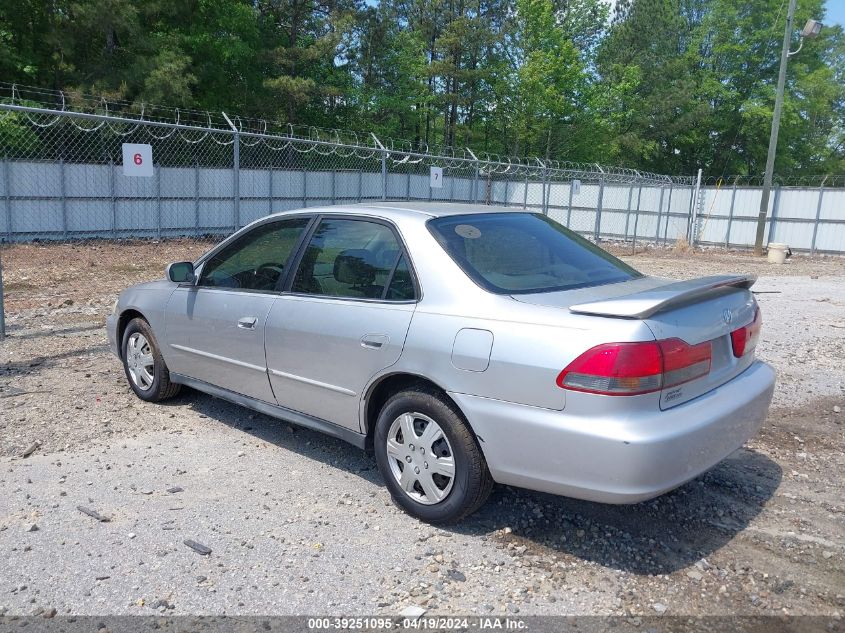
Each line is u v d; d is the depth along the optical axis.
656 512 4.05
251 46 32.66
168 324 5.41
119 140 24.70
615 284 3.98
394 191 28.42
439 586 3.26
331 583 3.27
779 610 3.14
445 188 30.23
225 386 5.04
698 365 3.40
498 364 3.40
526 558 3.52
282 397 4.59
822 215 26.42
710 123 49.81
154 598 3.14
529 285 3.80
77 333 8.33
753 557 3.59
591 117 46.53
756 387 3.81
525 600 3.17
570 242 4.50
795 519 4.02
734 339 3.80
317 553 3.53
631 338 3.13
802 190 26.72
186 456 4.72
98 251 18.97
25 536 3.64
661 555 3.59
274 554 3.51
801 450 5.14
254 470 4.52
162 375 5.62
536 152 48.12
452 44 42.50
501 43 45.03
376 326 3.92
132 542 3.60
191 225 23.45
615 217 29.69
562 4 49.62
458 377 3.54
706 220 29.02
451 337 3.59
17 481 4.28
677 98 46.38
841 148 54.25
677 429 3.17
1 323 7.86
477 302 3.62
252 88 32.97
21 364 6.87
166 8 28.31
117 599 3.13
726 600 3.21
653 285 4.01
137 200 22.28
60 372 6.62
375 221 4.25
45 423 5.24
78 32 25.19
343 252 4.33
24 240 20.41
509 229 4.32
